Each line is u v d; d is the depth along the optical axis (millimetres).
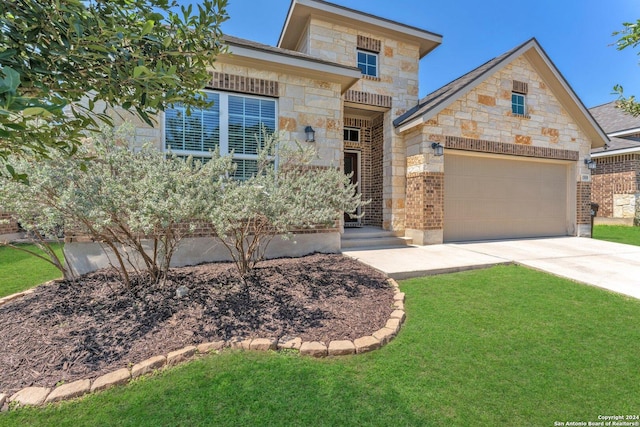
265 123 6816
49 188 3561
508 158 9641
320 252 7098
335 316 3662
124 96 2260
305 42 9664
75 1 1795
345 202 5156
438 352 2992
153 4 2465
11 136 1706
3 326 3287
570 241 9242
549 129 9953
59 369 2590
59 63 2021
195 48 2668
